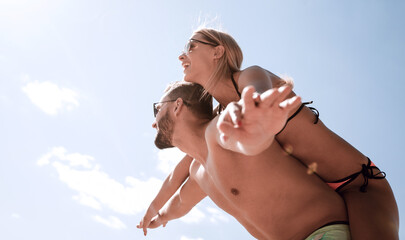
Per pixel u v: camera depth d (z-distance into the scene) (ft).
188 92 7.69
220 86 7.61
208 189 8.11
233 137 3.96
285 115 3.92
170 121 7.66
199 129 7.43
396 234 6.30
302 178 6.77
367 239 6.05
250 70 6.82
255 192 6.75
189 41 8.02
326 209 6.55
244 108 3.83
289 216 6.66
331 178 7.13
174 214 9.96
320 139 6.97
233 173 6.73
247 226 7.72
